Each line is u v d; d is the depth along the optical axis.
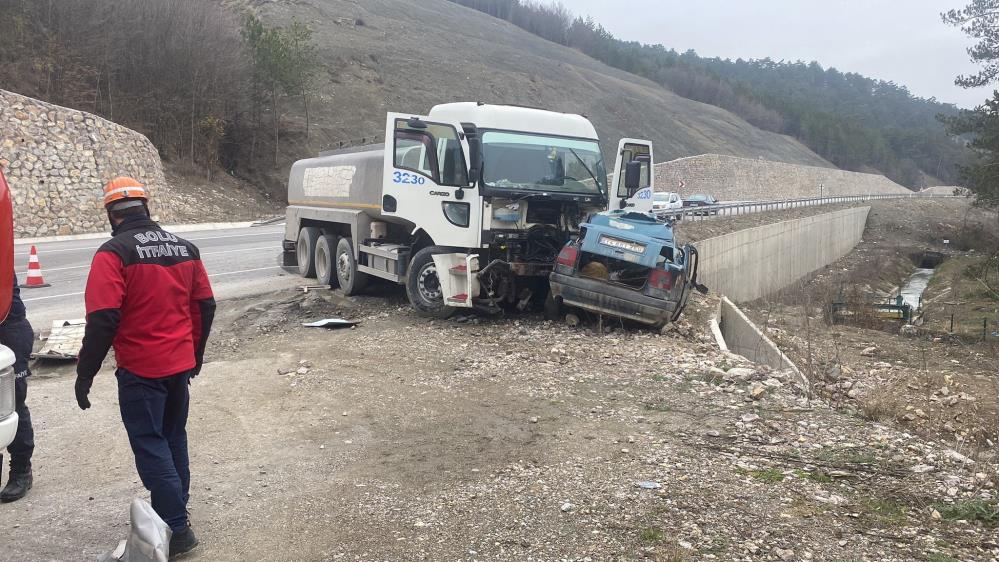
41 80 33.06
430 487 4.91
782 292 32.84
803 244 44.38
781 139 123.69
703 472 5.19
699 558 3.92
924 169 154.12
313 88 55.12
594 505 4.60
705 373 8.03
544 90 79.88
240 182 42.41
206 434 6.00
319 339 9.56
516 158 10.42
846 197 67.69
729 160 62.09
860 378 11.86
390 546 4.08
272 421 6.33
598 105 84.94
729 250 29.20
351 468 5.27
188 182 37.44
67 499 4.74
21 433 4.70
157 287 3.84
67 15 34.78
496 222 10.28
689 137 92.25
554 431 6.09
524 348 9.07
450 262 10.32
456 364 8.24
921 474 5.18
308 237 13.98
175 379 4.02
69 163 24.30
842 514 4.53
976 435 9.19
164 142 38.59
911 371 12.80
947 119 38.47
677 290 10.22
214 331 10.16
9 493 4.69
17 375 4.66
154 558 3.45
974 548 4.11
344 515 4.47
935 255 56.16
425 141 10.24
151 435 3.89
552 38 146.25
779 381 7.79
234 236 24.14
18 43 33.00
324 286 13.15
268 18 70.44
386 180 10.32
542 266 10.59
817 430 6.19
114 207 3.91
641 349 9.23
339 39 69.50
